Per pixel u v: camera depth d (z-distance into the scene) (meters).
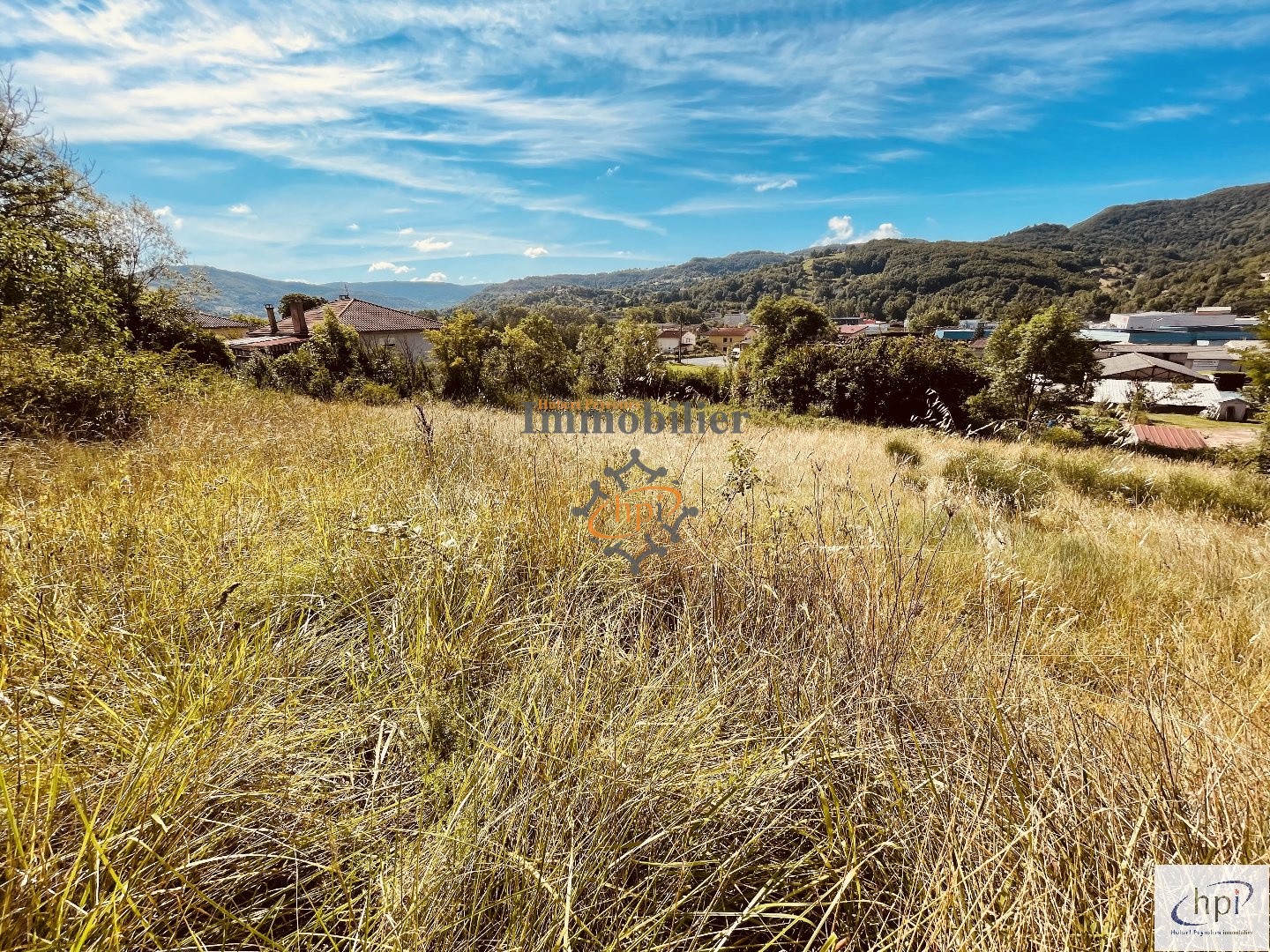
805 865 1.21
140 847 0.98
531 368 20.78
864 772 1.34
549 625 1.93
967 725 1.50
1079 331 21.16
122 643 1.52
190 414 6.25
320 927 1.03
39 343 6.32
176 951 0.90
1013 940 0.94
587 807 1.20
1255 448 11.53
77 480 3.19
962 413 19.38
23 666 1.39
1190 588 3.25
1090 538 4.30
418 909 0.97
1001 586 2.47
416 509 2.72
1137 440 19.00
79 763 1.13
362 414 7.52
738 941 1.11
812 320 28.86
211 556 2.05
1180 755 1.33
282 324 40.28
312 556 2.19
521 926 0.97
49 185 12.73
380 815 1.18
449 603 1.96
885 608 2.01
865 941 1.06
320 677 1.57
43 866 0.87
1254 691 1.85
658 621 2.21
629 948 0.98
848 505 2.96
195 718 1.23
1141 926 0.94
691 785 1.25
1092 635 2.43
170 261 19.53
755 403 22.38
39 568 1.85
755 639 1.96
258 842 1.09
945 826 1.16
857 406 20.52
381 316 35.22
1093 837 1.13
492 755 1.34
